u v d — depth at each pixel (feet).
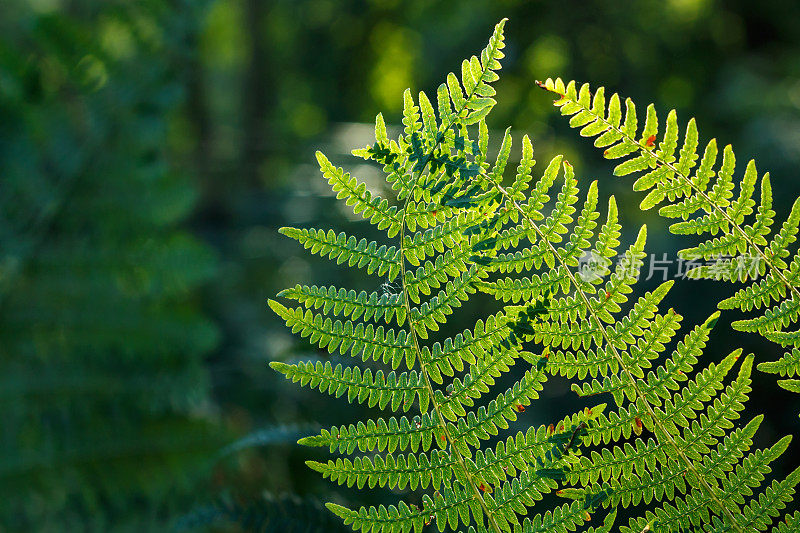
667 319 3.22
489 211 3.23
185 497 6.26
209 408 7.93
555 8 22.43
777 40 23.59
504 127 19.84
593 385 3.26
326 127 31.73
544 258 3.23
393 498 5.06
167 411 6.95
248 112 31.17
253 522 4.19
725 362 3.22
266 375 9.01
